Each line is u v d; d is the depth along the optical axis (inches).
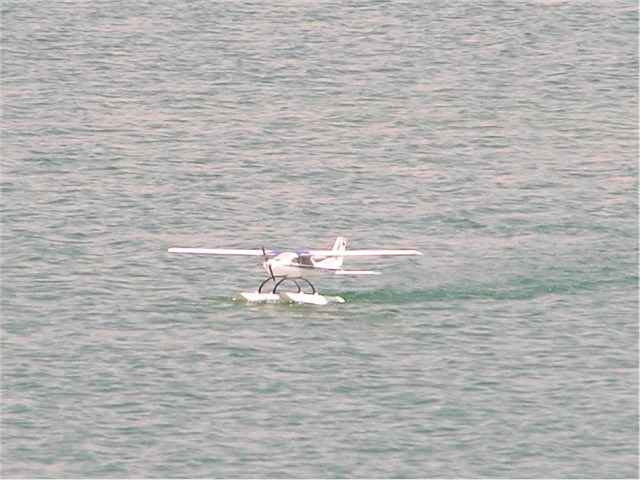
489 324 6988.2
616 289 7539.4
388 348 6648.6
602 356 6638.8
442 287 7534.5
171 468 5546.3
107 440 5757.9
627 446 5767.7
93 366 6446.9
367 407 6053.2
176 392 6181.1
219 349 6628.9
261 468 5546.3
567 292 7475.4
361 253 7032.5
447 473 5531.5
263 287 7578.7
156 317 7037.4
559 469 5580.7
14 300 7253.9
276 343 6692.9
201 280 7637.8
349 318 7032.5
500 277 7711.6
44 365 6451.8
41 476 5482.3
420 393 6195.9
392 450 5693.9
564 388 6274.6
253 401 6097.4
